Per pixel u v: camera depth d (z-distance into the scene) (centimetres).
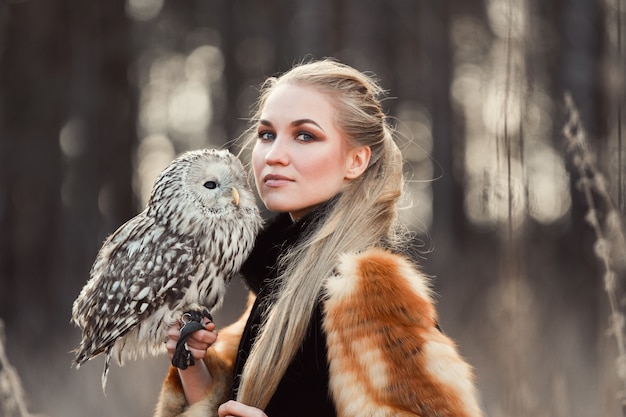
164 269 380
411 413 294
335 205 338
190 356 331
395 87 2142
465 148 2223
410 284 308
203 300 386
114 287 385
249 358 327
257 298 361
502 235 483
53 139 2148
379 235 334
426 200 2212
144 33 2233
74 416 816
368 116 345
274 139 345
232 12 2259
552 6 1571
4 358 469
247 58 2283
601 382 498
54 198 2141
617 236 438
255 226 393
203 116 2353
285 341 317
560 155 533
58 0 2147
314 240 328
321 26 1847
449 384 296
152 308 381
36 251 2097
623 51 555
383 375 297
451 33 2166
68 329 1733
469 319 883
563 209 1441
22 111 2139
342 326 304
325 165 337
